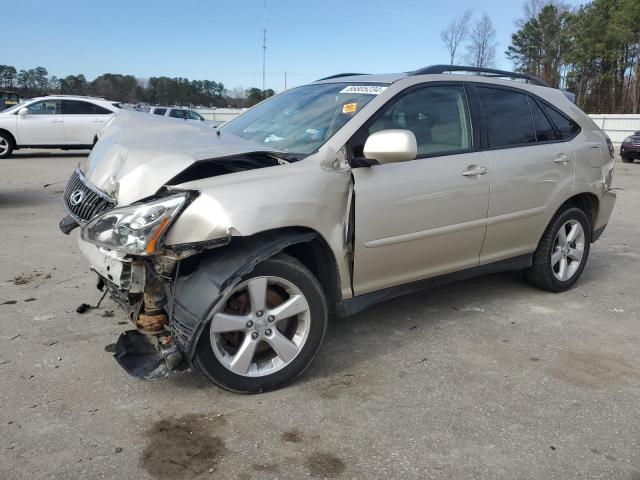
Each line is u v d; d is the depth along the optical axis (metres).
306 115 3.81
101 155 3.51
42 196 9.30
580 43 53.22
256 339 3.05
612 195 5.29
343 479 2.46
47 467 2.46
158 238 2.72
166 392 3.12
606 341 3.99
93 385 3.16
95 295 4.54
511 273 5.57
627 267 5.95
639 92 51.62
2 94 40.16
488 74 4.47
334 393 3.17
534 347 3.85
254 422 2.86
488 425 2.89
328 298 3.46
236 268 2.84
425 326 4.16
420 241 3.70
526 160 4.31
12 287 4.71
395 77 3.91
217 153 3.03
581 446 2.73
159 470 2.48
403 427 2.85
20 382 3.16
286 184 3.03
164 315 2.95
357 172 3.36
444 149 3.88
